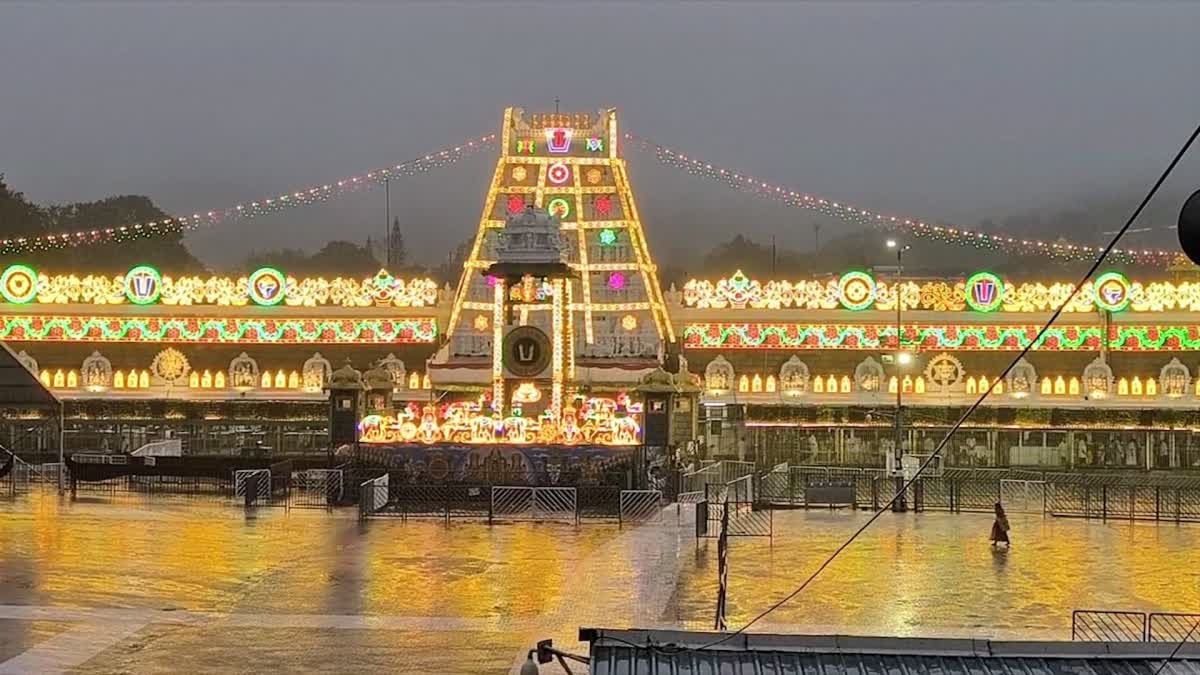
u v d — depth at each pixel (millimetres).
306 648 25750
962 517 50469
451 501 52281
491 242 79375
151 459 62094
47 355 83250
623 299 79000
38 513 46969
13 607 29203
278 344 83750
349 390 56375
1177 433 75750
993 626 27578
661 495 50625
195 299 83750
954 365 80500
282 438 80188
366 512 47625
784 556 38062
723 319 82625
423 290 83812
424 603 30250
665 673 14844
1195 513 50500
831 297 82500
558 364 59281
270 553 37688
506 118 81188
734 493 55656
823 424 78375
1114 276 80500
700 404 77438
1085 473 71250
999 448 77625
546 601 30469
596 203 80062
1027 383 79625
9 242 91438
